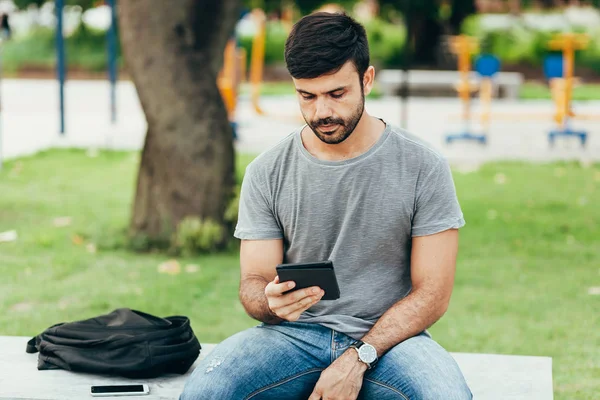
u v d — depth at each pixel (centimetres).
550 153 1273
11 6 2841
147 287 634
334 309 340
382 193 331
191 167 722
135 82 720
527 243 769
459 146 1339
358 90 320
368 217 333
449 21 3020
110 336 369
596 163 1169
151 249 732
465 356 399
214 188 728
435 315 330
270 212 348
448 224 330
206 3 714
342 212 335
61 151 1263
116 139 1409
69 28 3186
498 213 877
